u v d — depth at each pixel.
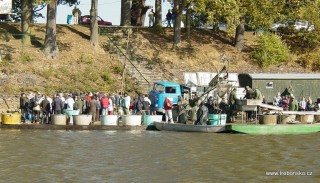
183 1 66.38
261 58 67.00
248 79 58.31
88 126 45.84
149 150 36.09
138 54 65.25
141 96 51.25
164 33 70.44
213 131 44.53
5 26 65.69
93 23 65.12
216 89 51.16
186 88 54.47
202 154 34.84
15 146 37.03
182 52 67.06
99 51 64.44
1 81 55.16
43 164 31.39
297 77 58.50
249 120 49.59
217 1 61.75
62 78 58.06
